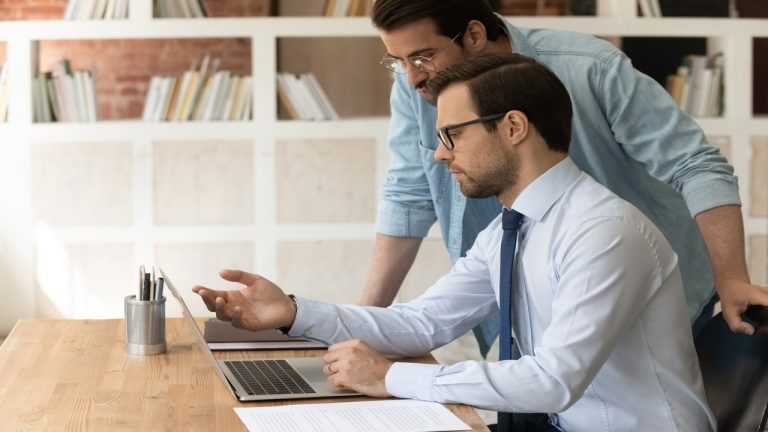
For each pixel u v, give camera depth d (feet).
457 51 6.88
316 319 6.50
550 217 5.91
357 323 6.58
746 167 16.60
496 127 5.76
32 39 15.61
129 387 5.75
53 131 15.87
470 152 5.83
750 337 5.85
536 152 5.84
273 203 16.24
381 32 6.90
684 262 7.82
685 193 6.91
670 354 5.84
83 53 22.76
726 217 6.66
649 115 7.11
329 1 15.94
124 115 22.95
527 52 7.33
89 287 16.16
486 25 6.97
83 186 15.99
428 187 8.33
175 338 7.04
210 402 5.48
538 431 6.41
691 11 16.22
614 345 5.57
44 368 6.15
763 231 16.72
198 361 6.38
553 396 5.41
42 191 15.96
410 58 6.87
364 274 16.51
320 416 5.23
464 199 8.16
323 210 16.34
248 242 16.29
